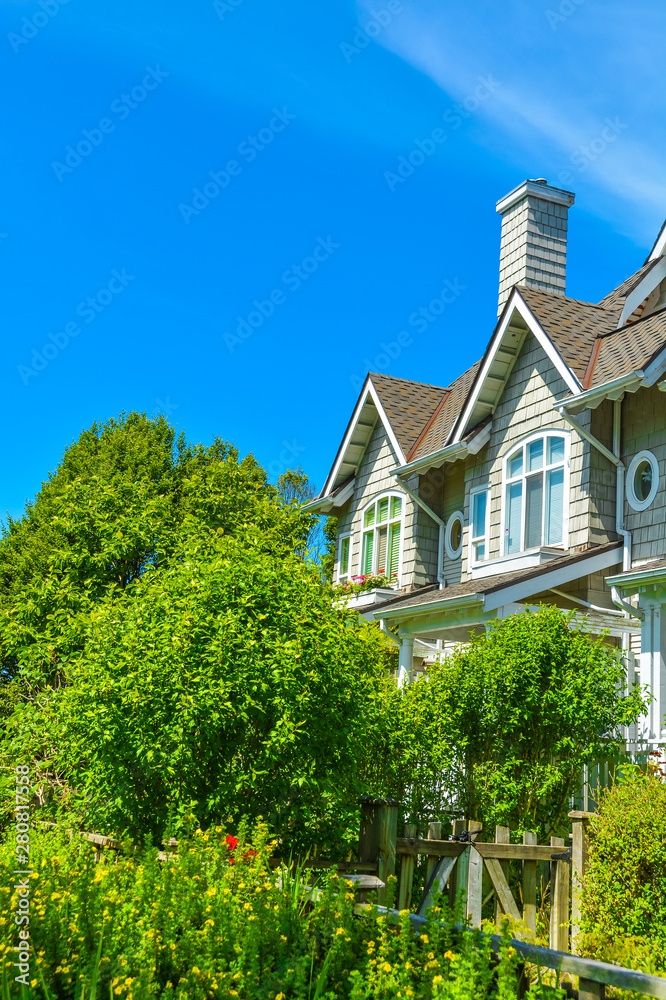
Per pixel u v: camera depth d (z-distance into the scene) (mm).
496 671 10406
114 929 4977
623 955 6656
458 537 20531
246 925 4957
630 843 7055
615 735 12156
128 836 7426
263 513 14883
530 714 10125
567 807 9977
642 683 13102
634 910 6809
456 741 10312
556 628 10781
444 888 7418
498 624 11352
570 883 7539
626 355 15289
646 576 13039
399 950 4949
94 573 11898
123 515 12367
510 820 9930
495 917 7367
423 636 19578
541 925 7555
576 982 5047
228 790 7145
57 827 8047
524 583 14789
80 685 7805
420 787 9516
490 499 18500
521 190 20562
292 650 7355
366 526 23453
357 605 21344
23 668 10891
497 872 7457
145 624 7781
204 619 7586
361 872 6828
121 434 23812
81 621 8602
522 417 17828
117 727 7312
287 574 8328
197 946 4820
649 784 7422
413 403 23234
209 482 15258
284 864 6496
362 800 7191
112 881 5742
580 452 16000
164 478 22328
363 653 9047
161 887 5262
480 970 4441
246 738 7484
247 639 7465
